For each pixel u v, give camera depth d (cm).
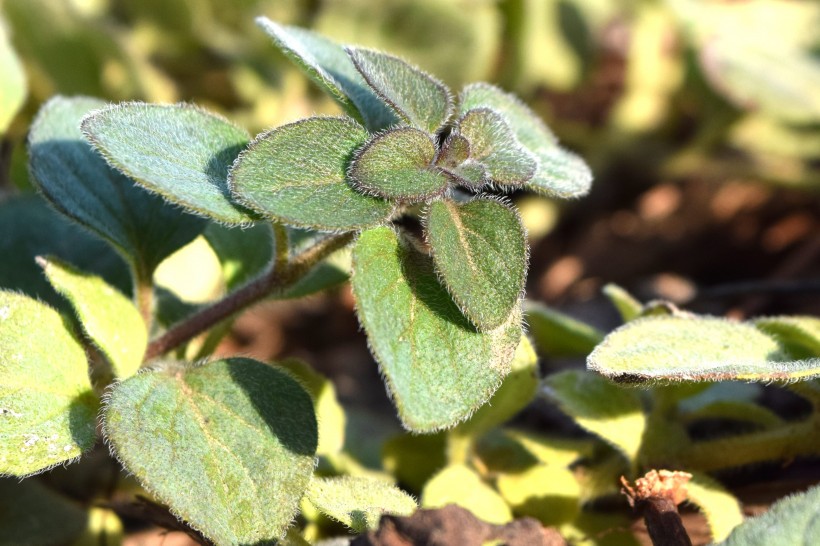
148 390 26
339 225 25
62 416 26
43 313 27
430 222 26
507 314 25
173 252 28
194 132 26
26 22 35
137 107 26
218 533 25
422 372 25
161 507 28
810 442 29
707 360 27
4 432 26
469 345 26
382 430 33
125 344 27
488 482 29
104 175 28
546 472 29
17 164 31
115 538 29
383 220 26
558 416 32
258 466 26
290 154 26
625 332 27
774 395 31
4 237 29
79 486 30
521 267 26
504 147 27
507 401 28
